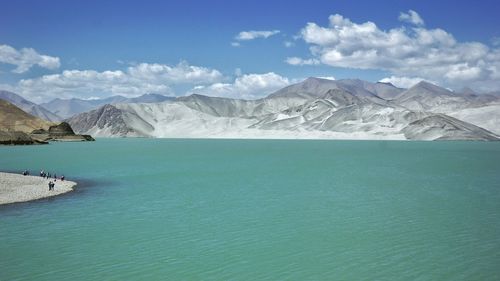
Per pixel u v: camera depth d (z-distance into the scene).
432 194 48.09
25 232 32.03
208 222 35.03
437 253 27.47
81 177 63.84
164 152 127.06
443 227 33.47
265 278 23.69
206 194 48.19
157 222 35.09
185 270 24.77
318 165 84.44
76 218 36.31
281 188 52.81
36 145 171.62
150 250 28.09
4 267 25.12
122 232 32.16
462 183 57.09
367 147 155.38
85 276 23.88
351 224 34.47
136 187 53.53
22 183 54.56
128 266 25.34
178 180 60.53
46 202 43.25
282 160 96.88
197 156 109.81
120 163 88.25
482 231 32.31
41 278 23.58
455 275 24.00
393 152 125.38
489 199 44.94
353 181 59.50
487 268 24.97
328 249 28.28
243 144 187.38
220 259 26.52
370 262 25.97
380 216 37.12
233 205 41.91
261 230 32.72
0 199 44.22
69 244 29.23
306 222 35.09
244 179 61.66
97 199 44.91
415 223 34.69
